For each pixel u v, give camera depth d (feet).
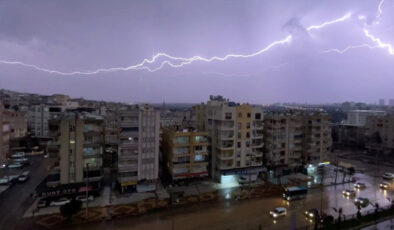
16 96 513.04
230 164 201.26
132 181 172.76
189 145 192.65
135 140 174.19
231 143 201.26
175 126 218.38
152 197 166.81
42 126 310.86
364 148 350.84
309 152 240.53
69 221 131.54
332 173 235.40
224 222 134.72
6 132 222.69
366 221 136.15
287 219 139.23
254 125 209.87
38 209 143.64
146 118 176.55
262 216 142.92
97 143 168.45
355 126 368.07
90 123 168.86
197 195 173.06
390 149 312.29
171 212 145.59
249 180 190.19
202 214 144.05
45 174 210.18
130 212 143.84
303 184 202.39
